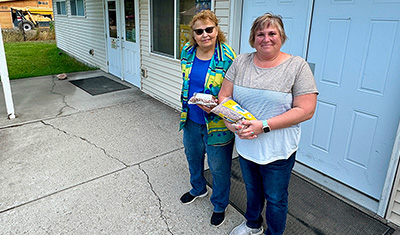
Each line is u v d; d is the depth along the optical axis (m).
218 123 2.02
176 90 5.00
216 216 2.34
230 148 2.13
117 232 2.26
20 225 2.31
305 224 2.33
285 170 1.81
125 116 4.71
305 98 1.62
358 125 2.53
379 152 2.41
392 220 2.36
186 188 2.82
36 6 16.78
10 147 3.60
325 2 2.56
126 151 3.54
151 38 5.41
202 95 1.94
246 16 3.38
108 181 2.91
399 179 2.25
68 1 9.58
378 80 2.33
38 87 6.38
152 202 2.61
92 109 5.02
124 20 6.27
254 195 2.03
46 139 3.83
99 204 2.57
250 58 1.82
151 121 4.52
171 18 4.74
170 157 3.41
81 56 9.44
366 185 2.55
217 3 3.66
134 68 6.34
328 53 2.63
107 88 6.32
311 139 2.95
